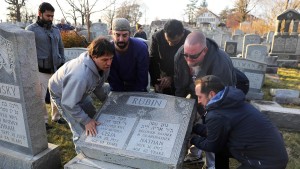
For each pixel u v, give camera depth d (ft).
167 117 7.43
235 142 6.09
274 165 5.86
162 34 9.34
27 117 7.97
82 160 7.41
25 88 7.73
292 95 18.17
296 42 36.04
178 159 6.52
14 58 7.39
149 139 7.06
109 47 6.80
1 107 8.41
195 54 6.85
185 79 8.32
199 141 6.79
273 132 6.03
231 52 32.73
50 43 11.55
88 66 6.97
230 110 6.00
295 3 84.07
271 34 49.67
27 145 8.40
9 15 92.17
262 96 18.94
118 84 9.52
